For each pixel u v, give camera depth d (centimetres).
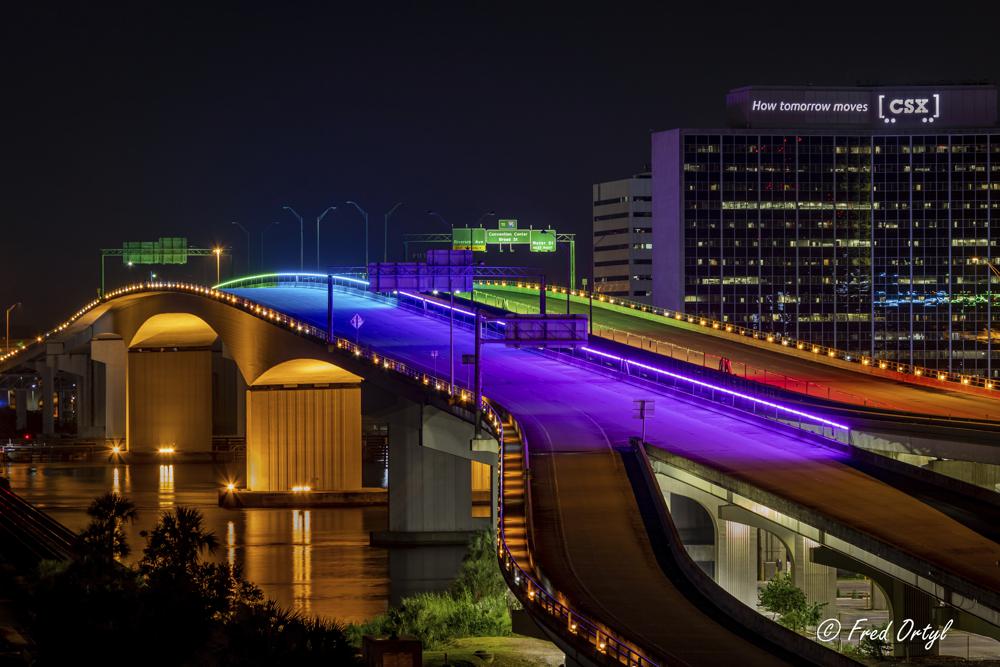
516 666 5859
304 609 8594
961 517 6700
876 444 10119
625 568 5825
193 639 4812
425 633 6619
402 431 12112
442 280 13088
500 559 6153
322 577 10044
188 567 5653
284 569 10475
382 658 4978
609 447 8594
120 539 6384
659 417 9856
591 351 12888
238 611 5394
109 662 4678
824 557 7525
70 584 4950
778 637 4709
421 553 11456
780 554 9731
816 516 6738
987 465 9831
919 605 7269
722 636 4791
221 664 4572
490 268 13012
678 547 5950
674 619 5034
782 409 10712
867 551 6288
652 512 6862
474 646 6341
